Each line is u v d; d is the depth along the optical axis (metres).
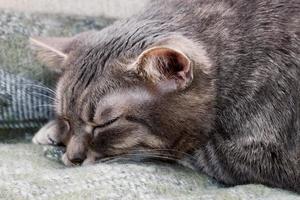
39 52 0.75
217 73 0.69
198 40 0.70
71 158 0.69
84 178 0.63
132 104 0.67
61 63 0.73
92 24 0.86
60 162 0.71
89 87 0.68
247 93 0.69
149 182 0.65
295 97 0.69
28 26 0.81
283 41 0.70
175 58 0.65
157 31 0.69
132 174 0.65
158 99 0.67
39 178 0.63
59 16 0.84
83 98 0.68
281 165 0.69
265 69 0.69
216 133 0.70
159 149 0.69
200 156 0.71
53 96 0.75
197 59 0.68
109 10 0.91
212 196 0.64
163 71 0.66
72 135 0.70
